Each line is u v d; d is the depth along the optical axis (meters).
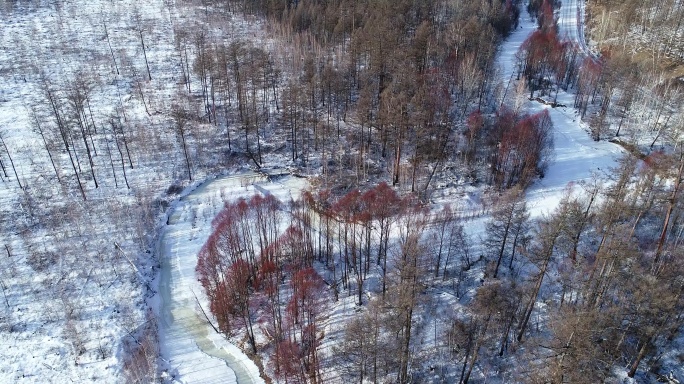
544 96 113.12
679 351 53.22
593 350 44.53
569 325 45.62
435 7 131.88
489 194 82.00
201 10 152.88
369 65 104.44
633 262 53.03
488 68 108.94
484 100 106.56
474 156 89.38
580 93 109.00
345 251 69.50
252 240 73.88
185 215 82.69
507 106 104.62
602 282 52.91
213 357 60.97
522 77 110.44
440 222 72.75
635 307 48.72
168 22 144.62
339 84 99.06
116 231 76.56
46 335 61.38
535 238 65.19
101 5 155.12
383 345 54.31
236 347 62.16
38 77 112.44
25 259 70.75
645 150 90.00
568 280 54.62
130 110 104.19
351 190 85.50
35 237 74.31
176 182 89.06
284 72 114.94
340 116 102.88
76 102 89.62
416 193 83.56
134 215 79.38
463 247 69.88
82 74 113.38
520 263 67.19
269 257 69.50
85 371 57.84
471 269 67.69
